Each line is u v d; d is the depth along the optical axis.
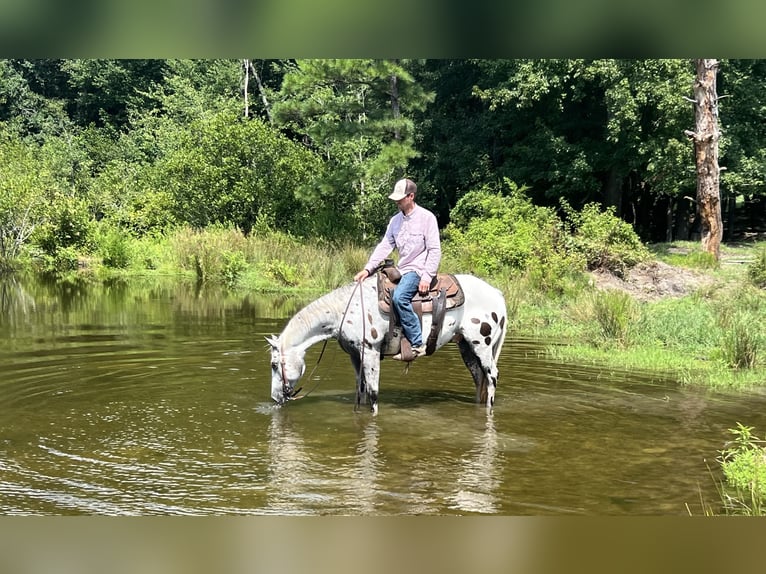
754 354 10.92
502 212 24.72
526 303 16.42
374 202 30.78
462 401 8.67
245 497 5.44
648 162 28.27
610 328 13.04
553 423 7.69
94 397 8.41
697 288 18.06
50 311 15.83
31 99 48.81
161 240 28.78
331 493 5.55
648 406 8.48
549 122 31.39
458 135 33.56
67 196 28.06
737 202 39.31
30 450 6.46
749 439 7.18
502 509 5.32
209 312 16.03
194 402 8.24
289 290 20.58
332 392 8.95
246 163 31.00
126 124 50.62
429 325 8.06
